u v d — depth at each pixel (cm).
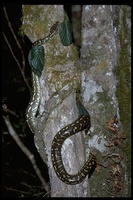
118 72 541
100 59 520
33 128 470
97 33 520
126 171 541
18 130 862
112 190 531
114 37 530
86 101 521
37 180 875
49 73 457
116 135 525
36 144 467
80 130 453
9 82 884
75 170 449
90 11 521
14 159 899
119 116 541
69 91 457
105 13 520
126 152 543
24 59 797
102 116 521
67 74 459
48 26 460
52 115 452
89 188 510
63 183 451
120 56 541
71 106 455
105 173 530
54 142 443
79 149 455
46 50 457
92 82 520
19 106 893
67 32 459
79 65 486
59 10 462
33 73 464
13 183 885
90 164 457
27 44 863
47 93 461
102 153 523
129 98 545
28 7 470
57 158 442
